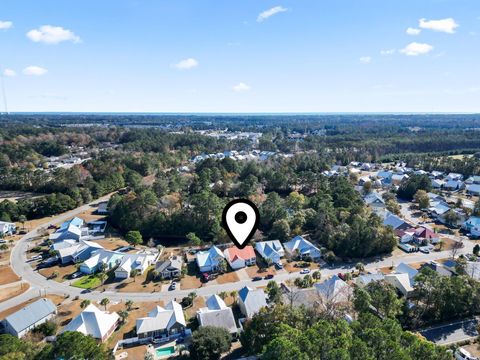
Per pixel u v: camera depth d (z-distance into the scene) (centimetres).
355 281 6506
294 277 6831
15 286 6494
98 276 6875
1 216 9606
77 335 3800
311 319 4684
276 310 4597
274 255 7488
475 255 7688
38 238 8831
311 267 7256
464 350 4538
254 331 4466
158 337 5062
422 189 12412
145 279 6819
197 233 9062
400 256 7712
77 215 10762
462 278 5569
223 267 7025
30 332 5034
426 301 5388
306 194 12462
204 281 6731
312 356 3356
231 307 5850
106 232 9512
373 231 7688
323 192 10962
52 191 12888
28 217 10412
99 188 12481
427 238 8456
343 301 5341
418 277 5438
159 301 6041
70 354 3569
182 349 4694
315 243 8412
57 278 6812
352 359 3341
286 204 10269
